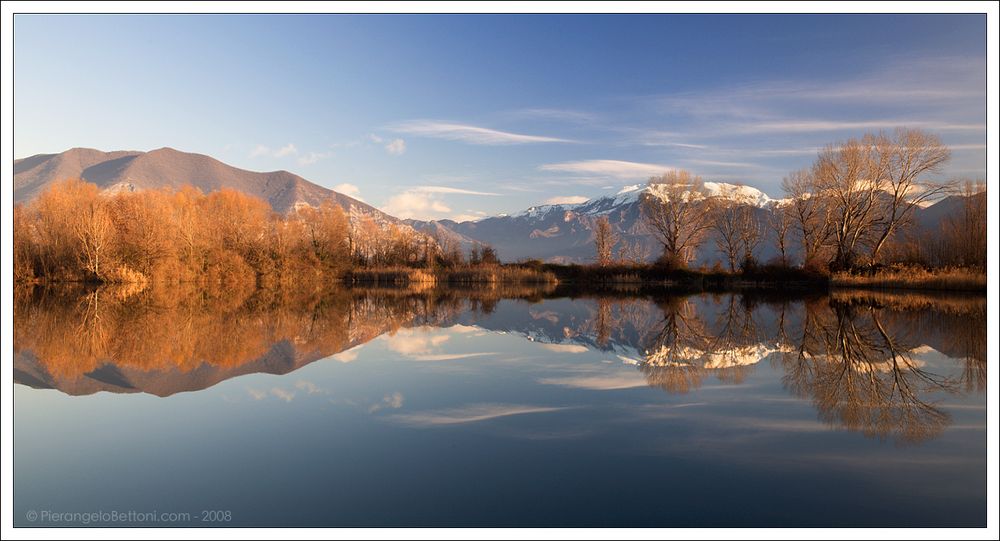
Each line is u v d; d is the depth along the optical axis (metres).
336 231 77.06
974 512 6.36
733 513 6.36
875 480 7.26
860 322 24.84
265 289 51.31
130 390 12.48
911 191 49.06
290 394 12.07
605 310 33.19
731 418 10.12
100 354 16.80
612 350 18.17
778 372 14.36
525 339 20.83
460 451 8.40
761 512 6.39
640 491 6.95
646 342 20.02
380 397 11.78
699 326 24.52
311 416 10.36
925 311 29.31
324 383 13.16
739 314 29.56
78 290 44.91
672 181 66.06
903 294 42.28
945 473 7.48
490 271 71.19
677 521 6.19
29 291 43.09
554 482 7.23
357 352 17.58
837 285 50.91
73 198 54.16
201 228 57.78
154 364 15.39
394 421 9.99
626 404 11.17
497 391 12.36
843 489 6.98
